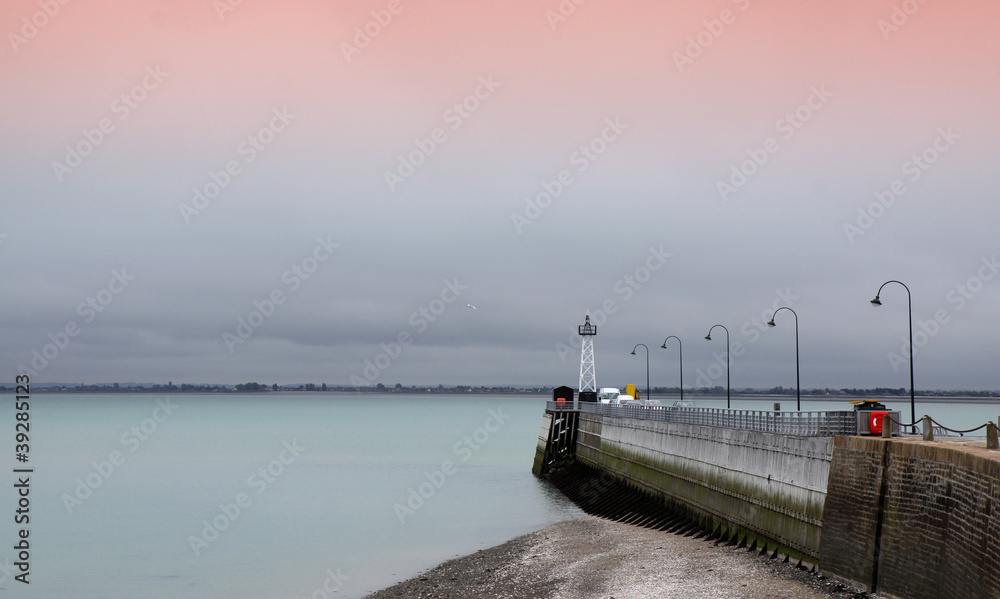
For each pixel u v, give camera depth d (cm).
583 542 4972
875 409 3806
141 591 4512
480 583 4097
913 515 2786
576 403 9756
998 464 2253
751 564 3744
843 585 3173
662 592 3438
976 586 2344
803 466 3616
